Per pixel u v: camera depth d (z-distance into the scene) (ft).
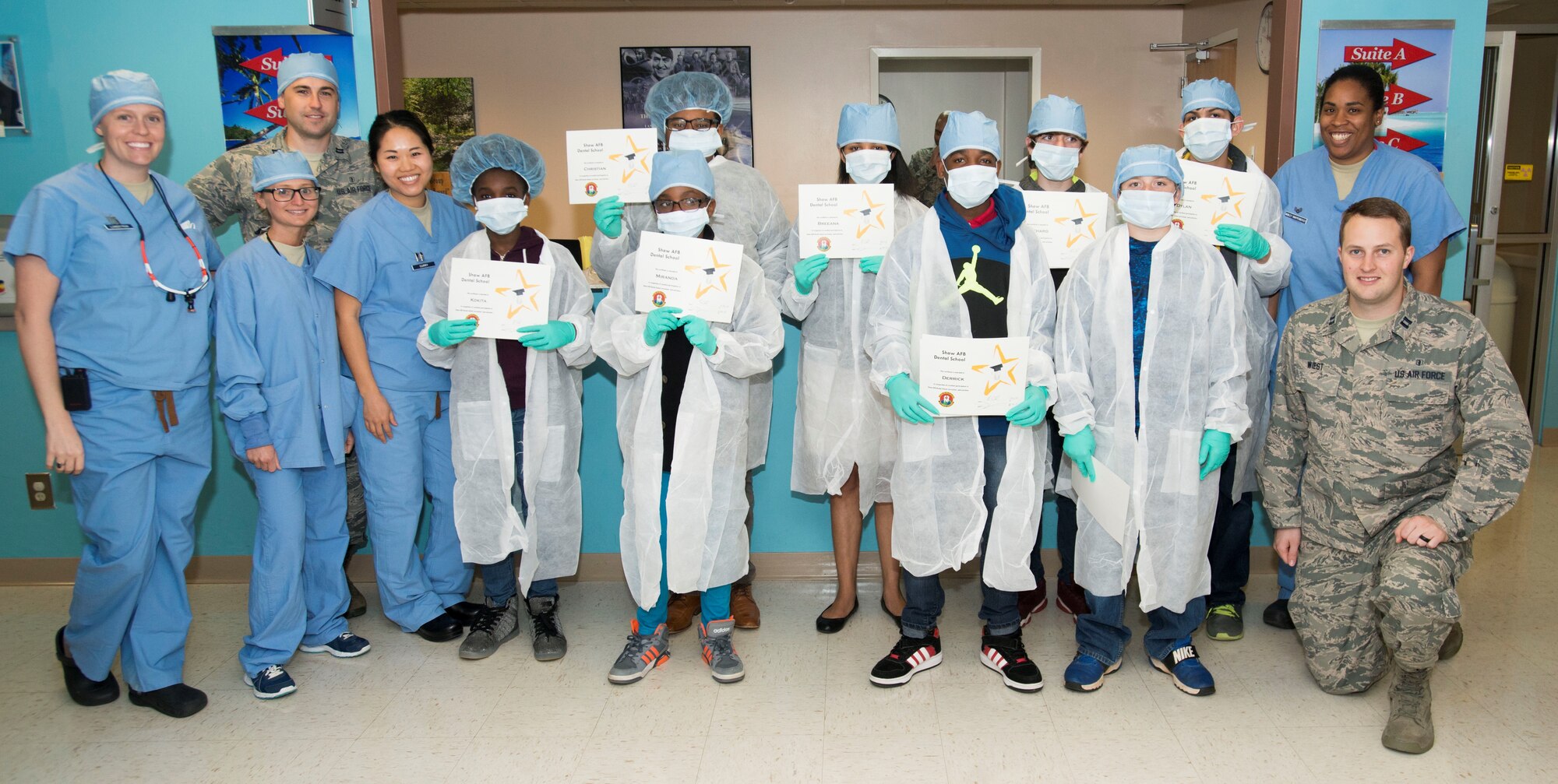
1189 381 6.70
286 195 7.09
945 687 7.42
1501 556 10.14
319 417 7.56
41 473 9.71
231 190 8.57
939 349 6.49
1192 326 6.65
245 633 8.67
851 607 8.57
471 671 7.88
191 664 8.06
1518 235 14.35
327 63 8.40
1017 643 7.48
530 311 7.30
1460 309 6.47
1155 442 6.73
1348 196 8.22
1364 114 7.88
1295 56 8.95
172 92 8.86
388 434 7.86
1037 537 7.23
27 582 9.93
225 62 8.80
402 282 7.70
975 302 6.73
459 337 7.28
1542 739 6.49
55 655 8.28
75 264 6.52
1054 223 7.64
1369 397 6.64
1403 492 6.66
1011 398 6.57
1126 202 6.63
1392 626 6.27
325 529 7.94
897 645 7.66
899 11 18.33
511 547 7.83
